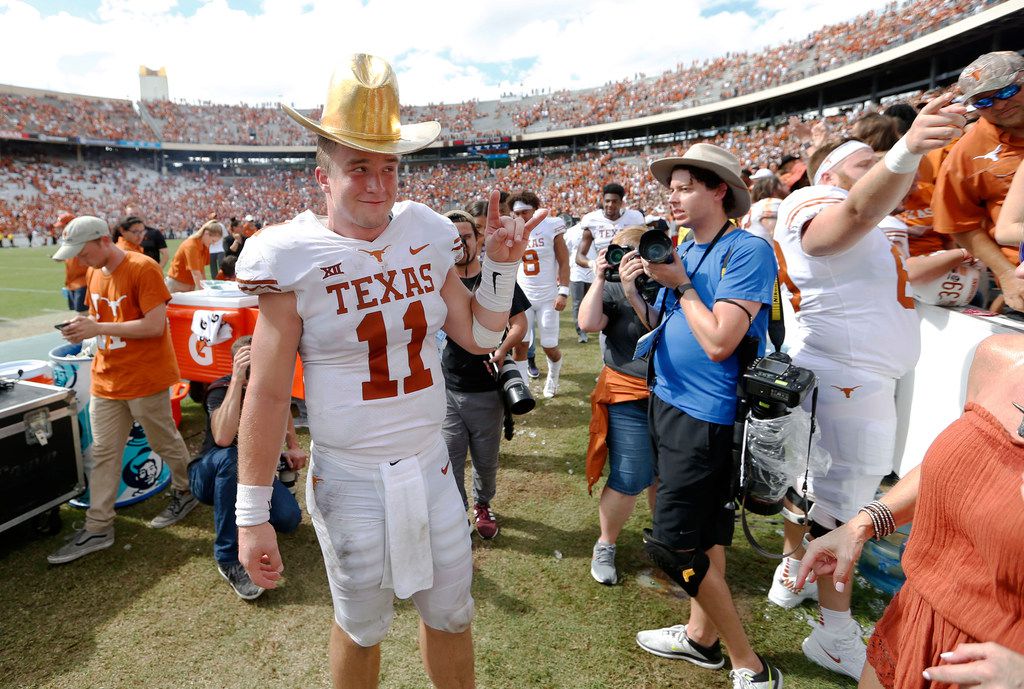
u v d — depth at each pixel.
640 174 37.31
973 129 2.48
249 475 1.48
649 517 3.53
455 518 1.71
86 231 2.96
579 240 7.77
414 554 1.59
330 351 1.49
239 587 2.77
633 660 2.37
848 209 1.77
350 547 1.58
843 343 2.14
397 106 1.43
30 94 42.84
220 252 12.59
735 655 2.08
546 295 5.51
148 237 8.82
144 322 3.06
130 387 3.10
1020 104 2.19
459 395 3.02
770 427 1.82
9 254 23.42
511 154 50.56
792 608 2.65
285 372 1.49
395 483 1.56
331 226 1.51
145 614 2.67
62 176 40.50
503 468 4.20
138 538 3.31
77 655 2.42
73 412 3.35
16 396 3.22
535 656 2.39
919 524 1.23
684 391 2.03
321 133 1.33
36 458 3.16
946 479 1.12
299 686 2.25
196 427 4.91
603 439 2.84
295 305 1.45
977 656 0.97
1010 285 2.46
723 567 2.13
